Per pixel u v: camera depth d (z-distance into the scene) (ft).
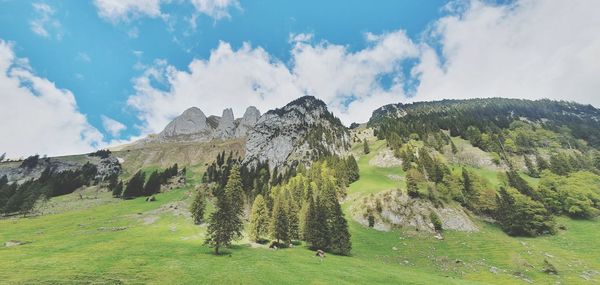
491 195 366.84
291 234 303.89
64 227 317.42
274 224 275.59
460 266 240.73
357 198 419.54
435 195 377.91
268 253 229.25
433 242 303.27
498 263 245.24
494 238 310.04
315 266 190.60
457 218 346.95
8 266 158.30
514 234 320.50
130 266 163.32
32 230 301.22
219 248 234.17
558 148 597.93
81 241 243.81
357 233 330.75
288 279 155.94
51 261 170.60
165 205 429.79
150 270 157.79
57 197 536.42
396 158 569.64
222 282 145.69
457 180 406.41
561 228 321.32
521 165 518.37
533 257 253.65
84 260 173.99
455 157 558.56
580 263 234.79
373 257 261.03
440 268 236.84
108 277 143.02
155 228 316.40
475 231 329.52
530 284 200.44
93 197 528.22
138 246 225.56
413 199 370.73
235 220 235.40
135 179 537.65
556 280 205.87
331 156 638.94
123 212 401.08
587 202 344.69
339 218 269.44
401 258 261.44
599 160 528.63
